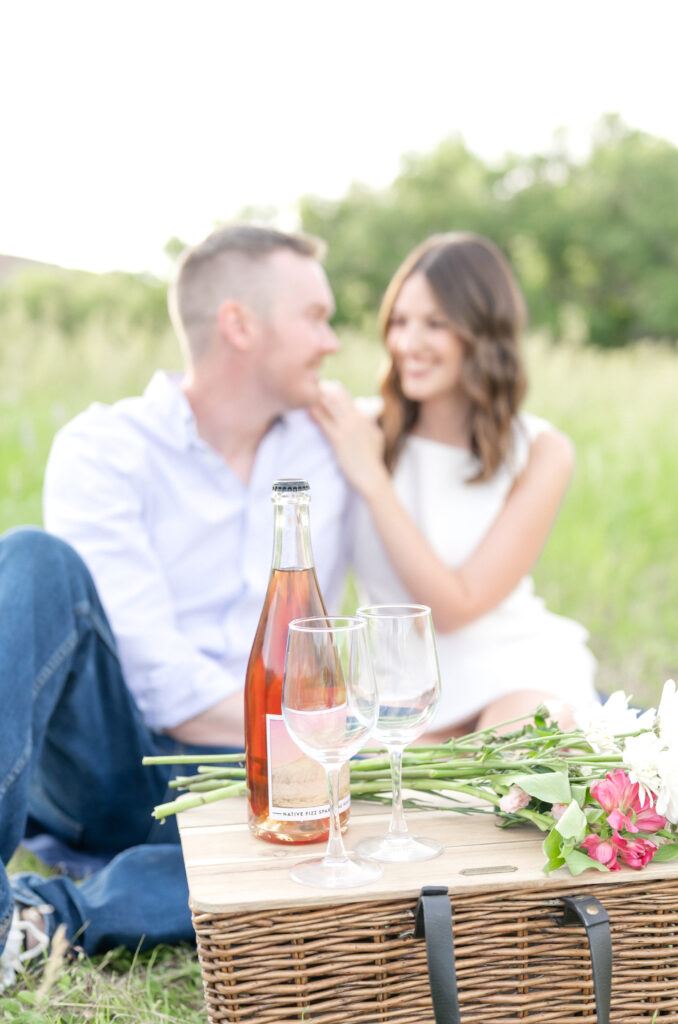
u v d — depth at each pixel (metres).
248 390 2.05
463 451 2.32
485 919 1.08
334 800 1.09
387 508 2.13
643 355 9.23
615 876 1.09
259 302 2.00
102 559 1.91
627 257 19.14
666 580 4.45
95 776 1.73
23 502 4.49
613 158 19.95
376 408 2.44
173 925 1.53
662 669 3.55
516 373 2.27
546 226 19.47
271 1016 1.05
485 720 2.07
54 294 10.09
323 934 1.05
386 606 1.25
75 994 1.42
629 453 5.72
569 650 2.26
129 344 6.98
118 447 1.98
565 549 4.62
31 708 1.46
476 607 2.14
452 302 2.19
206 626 2.04
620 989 1.13
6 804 1.42
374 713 1.05
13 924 1.45
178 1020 1.36
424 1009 1.09
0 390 6.12
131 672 1.87
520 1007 1.10
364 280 18.66
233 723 1.84
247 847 1.17
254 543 2.06
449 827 1.24
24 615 1.47
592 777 1.17
